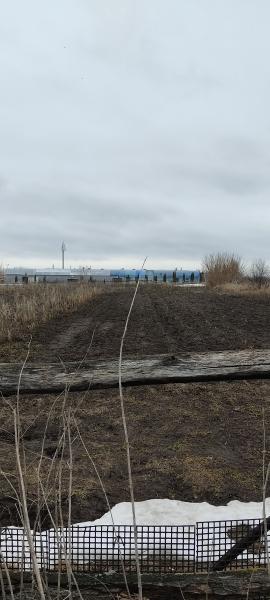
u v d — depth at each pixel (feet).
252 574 6.72
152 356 8.36
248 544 7.89
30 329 46.42
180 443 18.25
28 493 12.97
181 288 137.69
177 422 20.76
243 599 6.84
